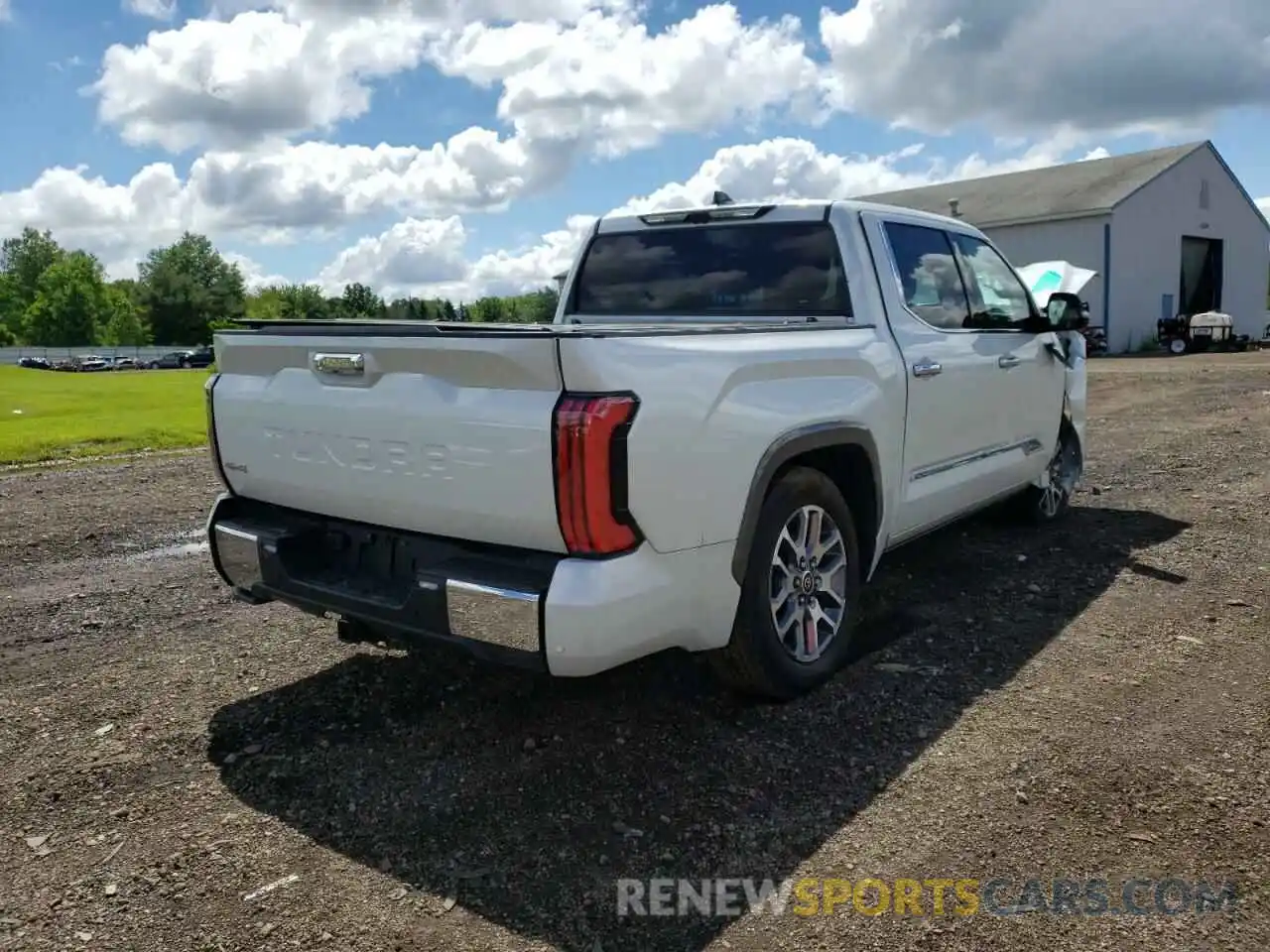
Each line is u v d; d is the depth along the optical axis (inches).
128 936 99.0
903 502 175.2
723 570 131.0
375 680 162.7
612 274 201.2
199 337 4739.2
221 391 154.8
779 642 144.3
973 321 203.9
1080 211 1339.8
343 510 139.9
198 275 5329.7
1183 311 1509.6
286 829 118.1
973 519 259.9
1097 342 1321.4
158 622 197.2
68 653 179.6
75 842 116.3
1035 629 178.1
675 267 193.3
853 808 118.9
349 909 102.5
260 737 142.9
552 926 98.9
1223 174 1546.5
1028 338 222.7
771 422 136.2
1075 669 158.7
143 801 125.3
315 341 137.2
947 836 112.3
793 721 142.8
